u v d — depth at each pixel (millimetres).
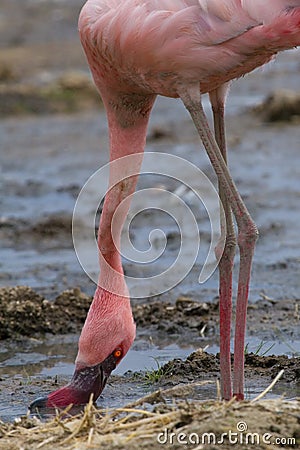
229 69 15148
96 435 12992
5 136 47188
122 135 16172
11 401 16797
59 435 13344
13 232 29766
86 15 15625
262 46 14805
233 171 36500
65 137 45969
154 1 14898
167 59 14984
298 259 25938
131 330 16172
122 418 13812
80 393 15961
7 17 86250
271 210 31031
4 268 26109
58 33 79875
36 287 24234
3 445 13125
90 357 16031
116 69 15625
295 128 44344
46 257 27125
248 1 14352
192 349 19656
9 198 34031
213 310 21938
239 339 15227
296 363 17609
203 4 14562
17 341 20844
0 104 54844
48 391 17344
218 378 17266
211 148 15109
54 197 33906
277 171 36062
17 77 63094
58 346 20422
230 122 46750
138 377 17797
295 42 14734
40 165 39562
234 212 15000
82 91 57438
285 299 22641
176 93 15453
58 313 21703
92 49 15742
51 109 54750
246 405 13148
